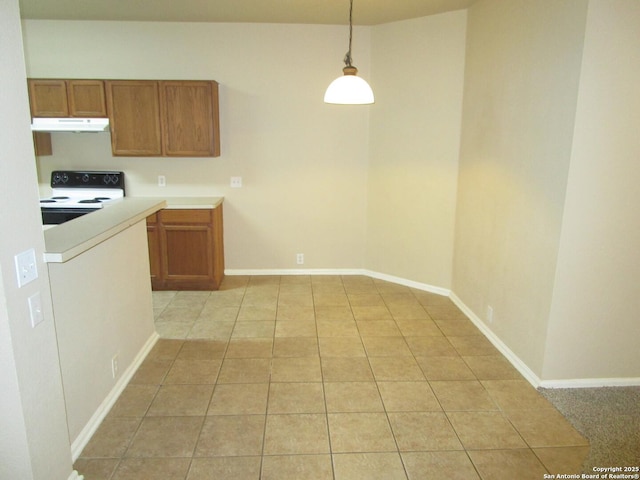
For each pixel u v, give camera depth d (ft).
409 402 8.91
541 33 9.00
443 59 13.57
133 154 14.87
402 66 14.47
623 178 8.25
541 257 9.17
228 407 8.71
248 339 11.62
